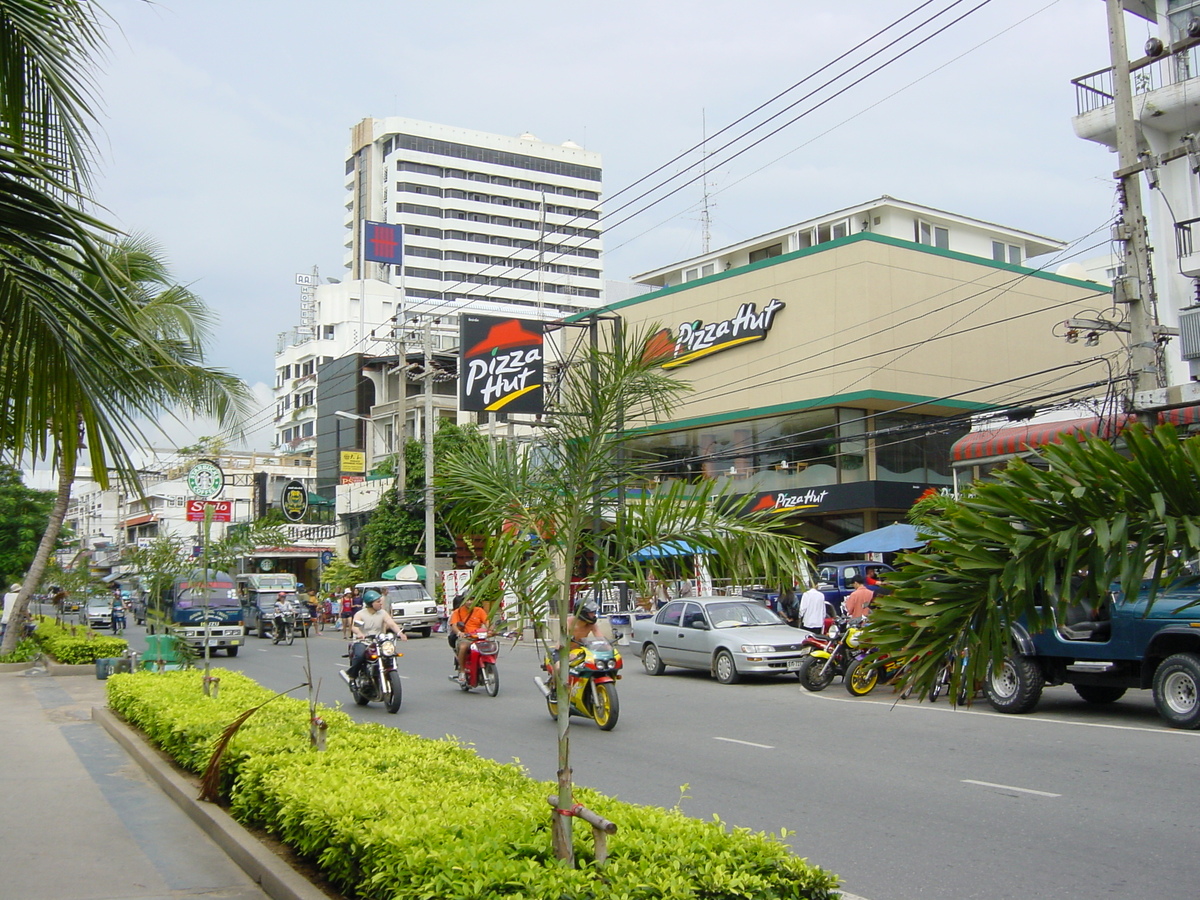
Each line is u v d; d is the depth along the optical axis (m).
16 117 5.71
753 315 35.19
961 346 34.22
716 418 36.28
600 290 113.62
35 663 24.17
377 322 85.25
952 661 4.41
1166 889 6.26
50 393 5.55
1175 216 20.91
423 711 15.43
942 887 6.38
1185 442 3.97
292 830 6.43
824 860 7.02
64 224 5.13
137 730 12.48
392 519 43.28
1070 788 9.08
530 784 6.71
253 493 52.59
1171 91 20.25
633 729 13.29
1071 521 4.01
